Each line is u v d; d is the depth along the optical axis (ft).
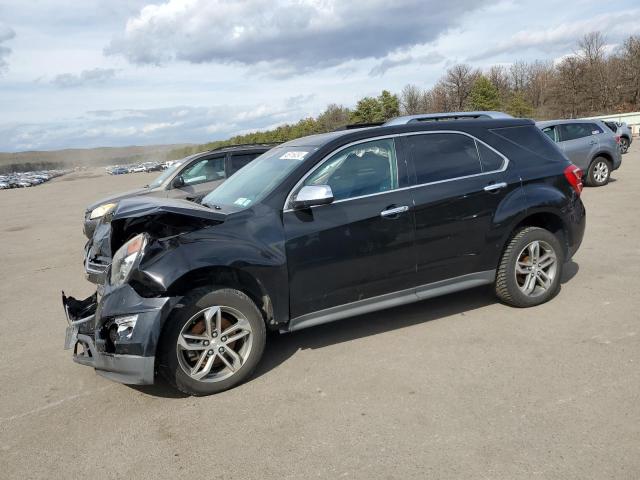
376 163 14.19
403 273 14.21
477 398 10.94
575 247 16.76
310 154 13.80
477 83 227.61
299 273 13.03
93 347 12.02
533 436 9.46
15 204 89.61
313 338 14.99
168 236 12.87
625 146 81.71
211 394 12.19
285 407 11.28
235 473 9.18
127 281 11.75
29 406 12.51
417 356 13.20
